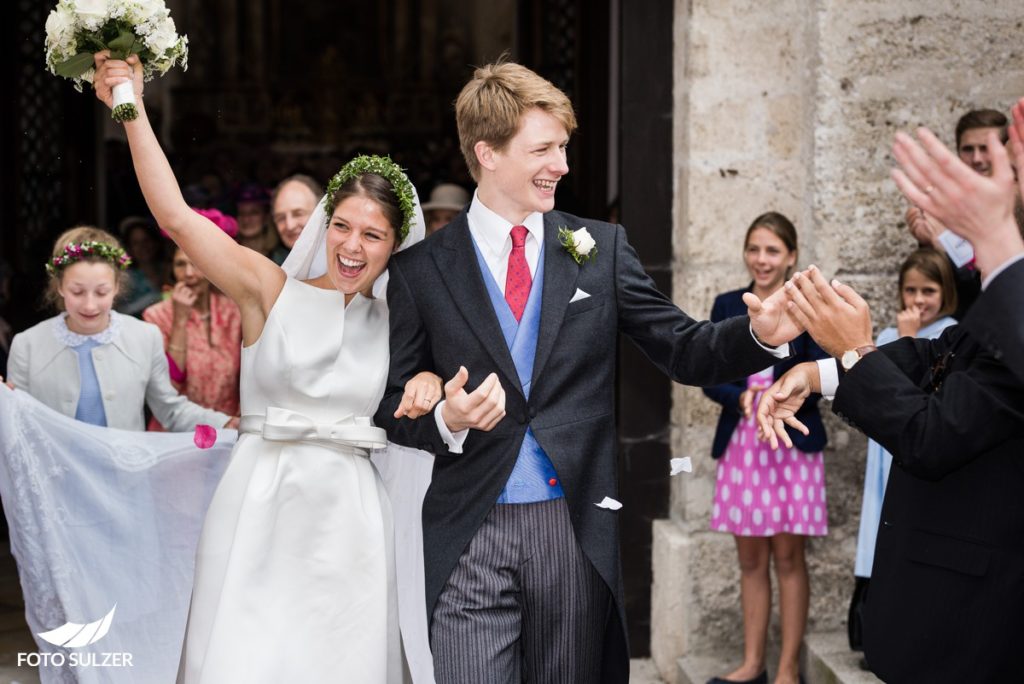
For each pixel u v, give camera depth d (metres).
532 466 2.47
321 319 2.67
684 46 4.17
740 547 3.96
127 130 2.58
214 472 3.50
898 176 2.00
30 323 6.44
